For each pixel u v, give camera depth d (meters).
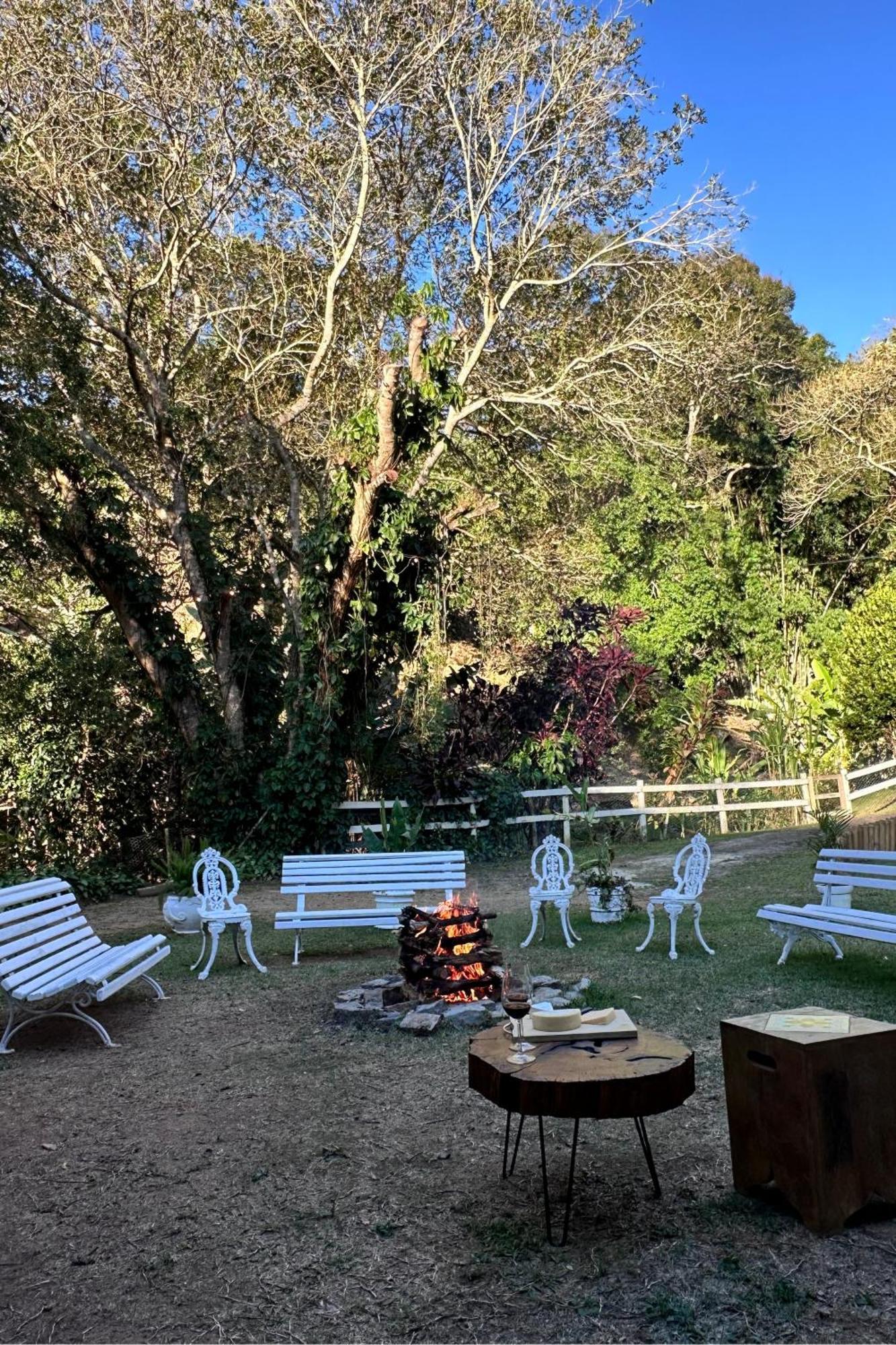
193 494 17.08
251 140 15.43
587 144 17.09
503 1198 3.78
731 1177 3.84
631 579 24.92
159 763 16.41
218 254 16.95
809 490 27.14
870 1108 3.47
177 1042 6.27
